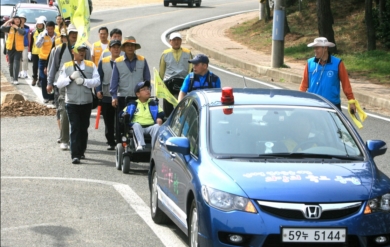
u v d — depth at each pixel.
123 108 17.36
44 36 25.05
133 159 15.92
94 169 16.42
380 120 22.34
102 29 21.25
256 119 10.52
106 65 18.30
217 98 11.11
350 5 48.47
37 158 17.48
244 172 9.31
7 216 12.41
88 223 12.11
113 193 14.26
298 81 31.09
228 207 8.88
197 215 9.24
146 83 16.09
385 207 9.02
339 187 8.99
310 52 39.81
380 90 27.50
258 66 34.78
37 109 23.75
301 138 10.25
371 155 10.40
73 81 16.88
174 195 10.73
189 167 9.96
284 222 8.70
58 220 12.22
